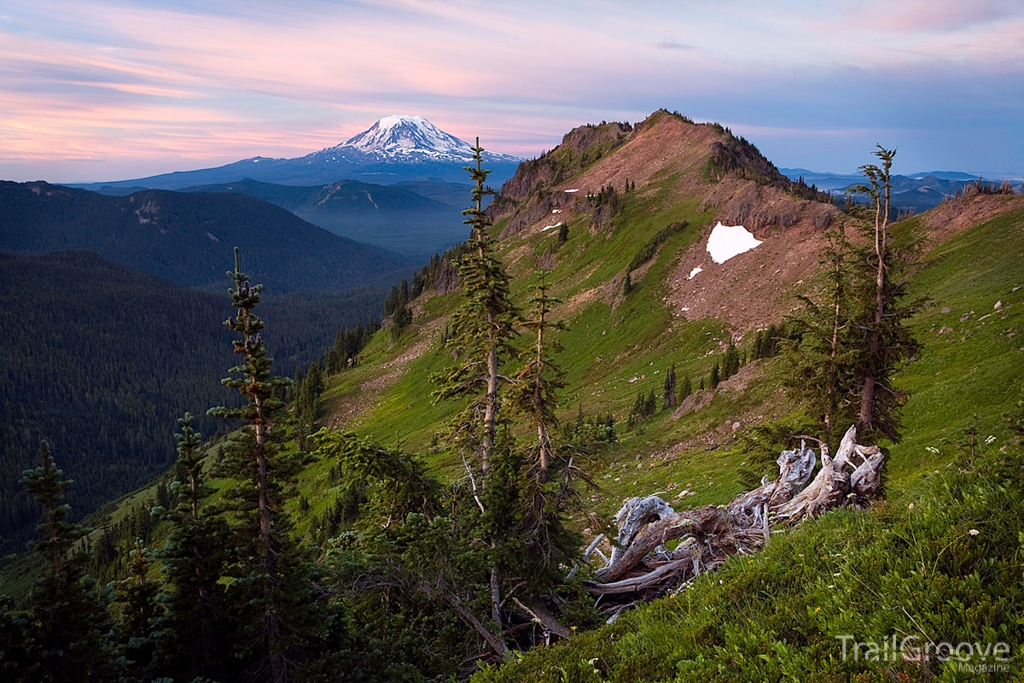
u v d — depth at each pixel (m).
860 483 12.41
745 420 46.75
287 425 12.98
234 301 12.28
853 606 5.79
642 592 14.16
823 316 22.95
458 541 13.47
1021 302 36.56
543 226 188.25
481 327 17.66
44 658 10.23
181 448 12.59
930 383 34.75
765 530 12.19
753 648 5.96
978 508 6.28
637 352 90.44
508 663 7.97
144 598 12.96
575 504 15.13
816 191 109.56
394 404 133.25
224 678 12.24
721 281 90.62
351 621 13.97
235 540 12.38
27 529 186.50
